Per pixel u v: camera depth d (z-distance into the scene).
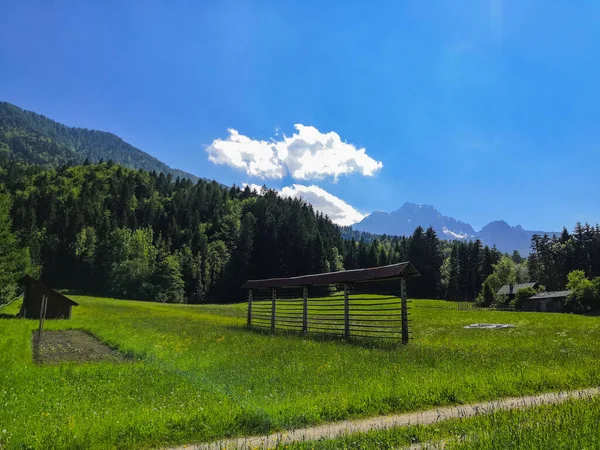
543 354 16.73
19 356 17.45
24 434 7.27
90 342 24.59
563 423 6.75
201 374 13.08
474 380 10.88
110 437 7.20
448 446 6.09
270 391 10.55
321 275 29.73
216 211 179.25
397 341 23.34
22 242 119.94
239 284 139.00
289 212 169.12
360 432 7.09
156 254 134.12
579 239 127.06
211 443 7.06
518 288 94.25
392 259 159.12
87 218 156.12
